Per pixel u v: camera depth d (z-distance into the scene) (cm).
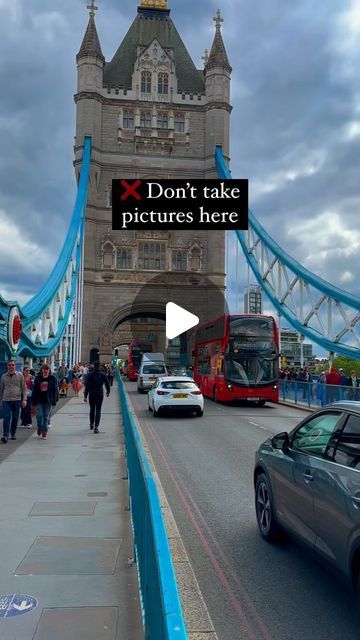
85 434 1558
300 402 2680
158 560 279
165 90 6738
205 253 6359
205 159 6644
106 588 514
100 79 6575
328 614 483
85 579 535
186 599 513
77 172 6462
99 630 434
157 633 272
